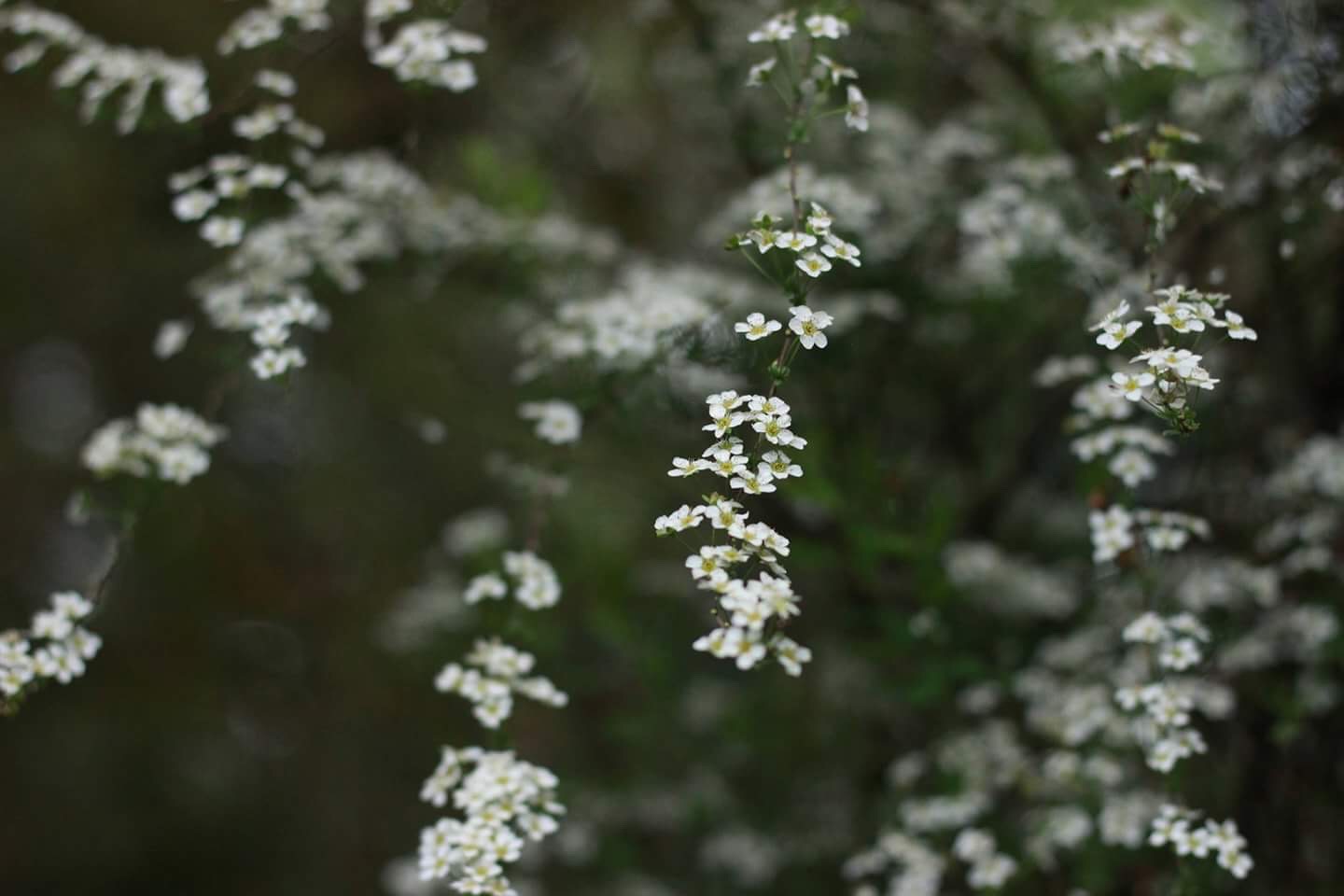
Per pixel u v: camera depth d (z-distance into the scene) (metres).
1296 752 2.76
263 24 2.38
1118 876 2.71
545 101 3.98
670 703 3.37
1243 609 2.79
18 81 4.16
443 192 3.05
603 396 2.49
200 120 2.42
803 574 3.22
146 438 2.33
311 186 2.75
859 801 3.33
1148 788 2.67
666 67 3.66
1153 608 2.41
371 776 5.15
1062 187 2.80
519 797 1.87
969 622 3.00
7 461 5.31
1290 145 2.61
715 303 2.65
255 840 5.29
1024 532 3.42
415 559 4.95
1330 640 2.55
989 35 2.87
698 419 2.57
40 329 5.02
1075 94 2.84
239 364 2.46
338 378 4.61
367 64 3.36
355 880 5.01
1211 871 2.36
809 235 1.74
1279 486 2.70
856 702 3.32
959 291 2.96
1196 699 2.44
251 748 5.39
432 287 2.95
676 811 3.44
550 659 3.35
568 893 3.93
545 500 2.57
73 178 4.52
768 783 3.48
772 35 2.01
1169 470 3.10
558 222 3.04
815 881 3.31
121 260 4.80
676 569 3.60
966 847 2.40
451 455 4.71
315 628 5.18
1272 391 2.99
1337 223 2.71
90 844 5.14
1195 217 2.62
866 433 3.04
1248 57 2.77
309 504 5.19
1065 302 2.88
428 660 3.63
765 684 3.40
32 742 5.09
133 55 2.57
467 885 1.75
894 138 3.04
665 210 4.30
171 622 5.19
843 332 2.74
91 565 5.13
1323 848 2.78
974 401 3.26
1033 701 2.91
